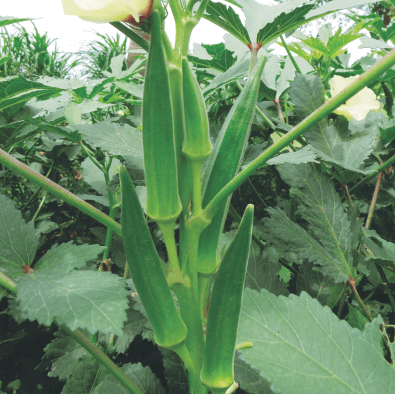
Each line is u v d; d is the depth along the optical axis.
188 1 0.25
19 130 0.58
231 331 0.24
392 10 0.88
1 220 0.32
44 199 0.73
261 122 0.76
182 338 0.25
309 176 0.47
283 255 0.57
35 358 0.53
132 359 0.50
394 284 0.48
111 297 0.25
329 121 0.54
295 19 0.40
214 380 0.24
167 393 0.37
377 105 0.51
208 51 0.80
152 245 0.24
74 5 0.21
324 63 0.87
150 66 0.22
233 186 0.23
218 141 0.27
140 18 0.23
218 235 0.26
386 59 0.20
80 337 0.30
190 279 0.25
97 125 0.39
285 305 0.30
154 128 0.23
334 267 0.42
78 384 0.36
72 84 0.60
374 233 0.48
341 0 0.42
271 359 0.26
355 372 0.27
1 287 0.29
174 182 0.23
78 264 0.30
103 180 0.63
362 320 0.42
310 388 0.26
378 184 0.57
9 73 2.14
